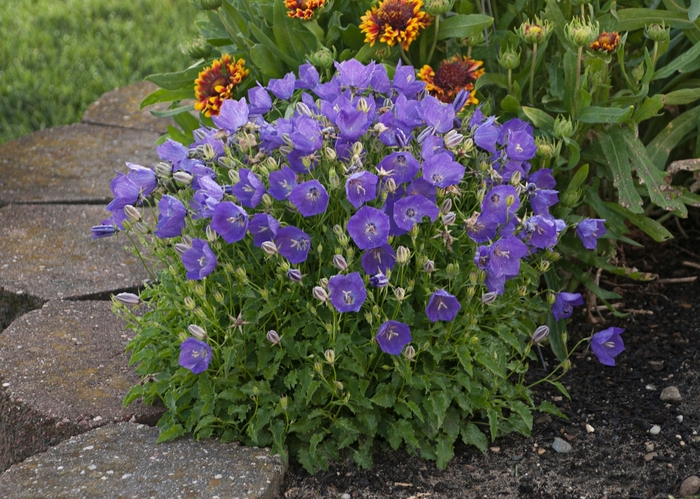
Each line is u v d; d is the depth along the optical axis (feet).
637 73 7.14
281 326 6.42
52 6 15.98
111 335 7.22
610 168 7.07
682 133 7.33
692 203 7.18
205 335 6.20
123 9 15.88
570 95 7.03
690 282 7.70
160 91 7.82
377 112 6.49
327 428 6.49
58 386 6.80
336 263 6.09
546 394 6.95
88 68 13.30
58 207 8.57
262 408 6.39
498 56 7.41
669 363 7.08
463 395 6.48
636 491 6.30
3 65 13.37
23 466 6.32
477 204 6.49
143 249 8.10
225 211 6.17
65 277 7.74
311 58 7.15
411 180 6.33
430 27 7.31
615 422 6.71
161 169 6.42
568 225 6.98
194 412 6.47
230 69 7.34
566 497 6.28
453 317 6.25
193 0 7.66
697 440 6.56
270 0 7.73
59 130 10.26
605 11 7.28
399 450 6.54
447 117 6.42
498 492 6.31
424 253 6.39
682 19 7.23
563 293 6.66
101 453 6.39
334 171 6.17
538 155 6.87
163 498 6.12
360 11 7.57
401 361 6.37
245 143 6.37
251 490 6.16
